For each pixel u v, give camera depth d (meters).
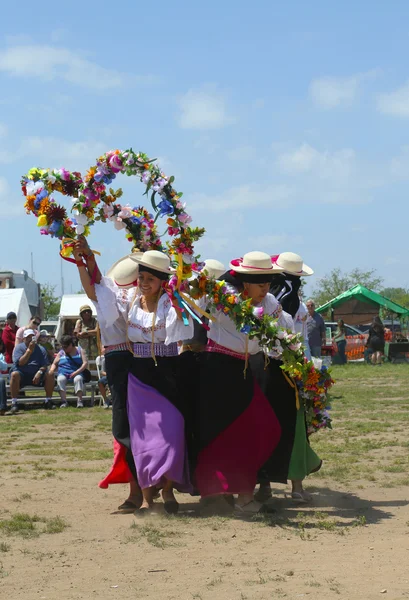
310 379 6.76
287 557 5.24
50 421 13.40
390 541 5.63
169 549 5.46
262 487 6.97
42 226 6.83
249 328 6.52
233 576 4.84
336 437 10.77
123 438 6.68
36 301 36.25
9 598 4.51
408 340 34.91
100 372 15.48
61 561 5.22
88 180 7.02
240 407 6.56
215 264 7.18
